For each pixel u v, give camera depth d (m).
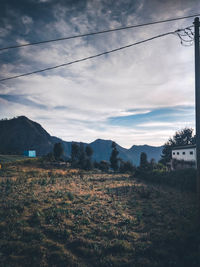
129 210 12.02
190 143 68.56
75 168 54.50
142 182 28.11
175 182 23.19
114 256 6.50
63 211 10.62
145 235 8.06
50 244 6.98
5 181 22.30
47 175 32.50
